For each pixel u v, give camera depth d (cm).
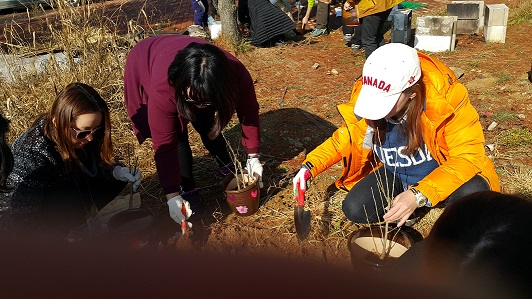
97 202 330
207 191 391
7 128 234
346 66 677
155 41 319
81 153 299
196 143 466
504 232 88
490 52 680
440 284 94
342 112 287
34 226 262
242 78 303
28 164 264
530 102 507
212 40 830
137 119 334
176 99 259
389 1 612
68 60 529
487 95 534
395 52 233
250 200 335
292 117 512
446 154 271
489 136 445
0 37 966
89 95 264
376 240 280
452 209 99
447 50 705
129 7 1233
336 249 309
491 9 711
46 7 1320
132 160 442
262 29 773
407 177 299
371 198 302
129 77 324
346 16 740
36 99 480
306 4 1158
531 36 736
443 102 246
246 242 312
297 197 294
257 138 337
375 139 290
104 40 549
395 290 117
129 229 289
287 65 692
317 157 293
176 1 1293
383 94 233
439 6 1032
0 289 214
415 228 322
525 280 83
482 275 88
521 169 381
